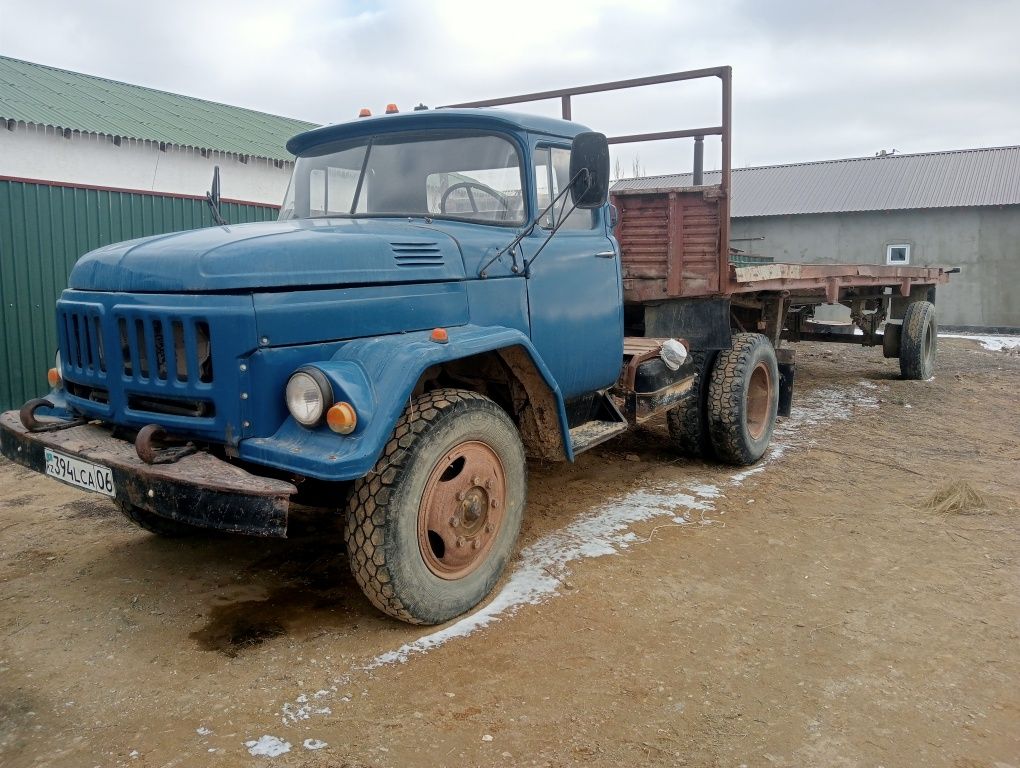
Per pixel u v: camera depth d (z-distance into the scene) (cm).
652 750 231
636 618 314
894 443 633
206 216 853
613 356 440
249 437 274
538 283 382
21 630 307
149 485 268
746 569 366
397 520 281
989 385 954
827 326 1009
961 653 290
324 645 292
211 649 290
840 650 292
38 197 698
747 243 2308
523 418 373
